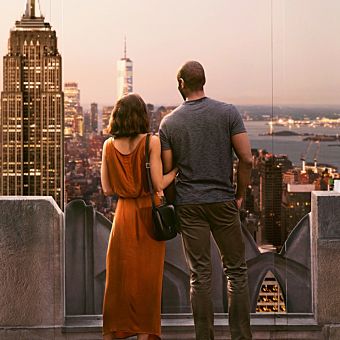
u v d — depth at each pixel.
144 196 4.05
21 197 4.38
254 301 4.62
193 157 4.02
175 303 4.59
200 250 4.07
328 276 4.41
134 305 4.08
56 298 4.37
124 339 4.45
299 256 4.61
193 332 4.48
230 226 4.07
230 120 4.02
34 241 4.34
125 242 4.05
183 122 4.02
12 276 4.34
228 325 4.47
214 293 4.61
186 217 4.07
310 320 4.51
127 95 4.07
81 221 4.59
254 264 4.64
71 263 4.59
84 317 4.55
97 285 4.60
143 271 4.05
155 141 4.01
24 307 4.36
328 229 4.40
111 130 4.03
